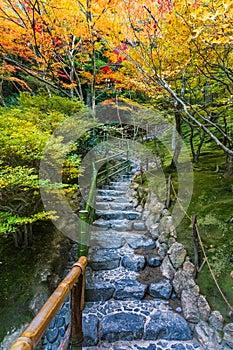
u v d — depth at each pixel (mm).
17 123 2879
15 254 2816
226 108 3240
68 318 2461
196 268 2449
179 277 2707
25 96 4051
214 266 2357
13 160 2631
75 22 3602
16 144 2508
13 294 2311
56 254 2988
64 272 2945
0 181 2213
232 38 1798
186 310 2359
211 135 2133
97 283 2818
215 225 2820
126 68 3992
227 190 3504
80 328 1861
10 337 1980
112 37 3520
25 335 847
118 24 3328
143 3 2910
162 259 3242
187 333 2195
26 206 2744
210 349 1943
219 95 3504
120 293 2684
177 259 2855
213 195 3479
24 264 2686
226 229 2688
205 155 5297
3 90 5574
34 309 2223
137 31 3109
